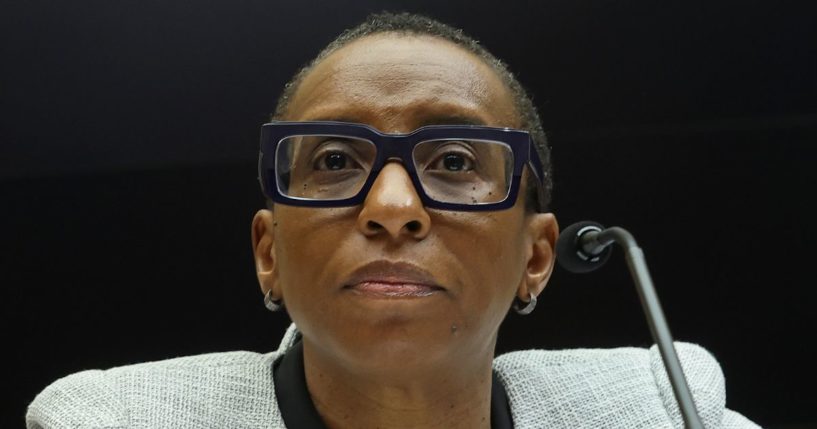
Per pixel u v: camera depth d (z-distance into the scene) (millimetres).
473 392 1841
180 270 2699
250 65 2615
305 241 1698
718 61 2693
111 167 2645
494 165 1761
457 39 1930
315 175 1747
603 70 2689
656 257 2773
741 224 2777
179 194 2684
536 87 2682
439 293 1655
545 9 2641
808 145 2748
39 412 1877
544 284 1978
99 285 2672
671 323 2805
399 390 1758
